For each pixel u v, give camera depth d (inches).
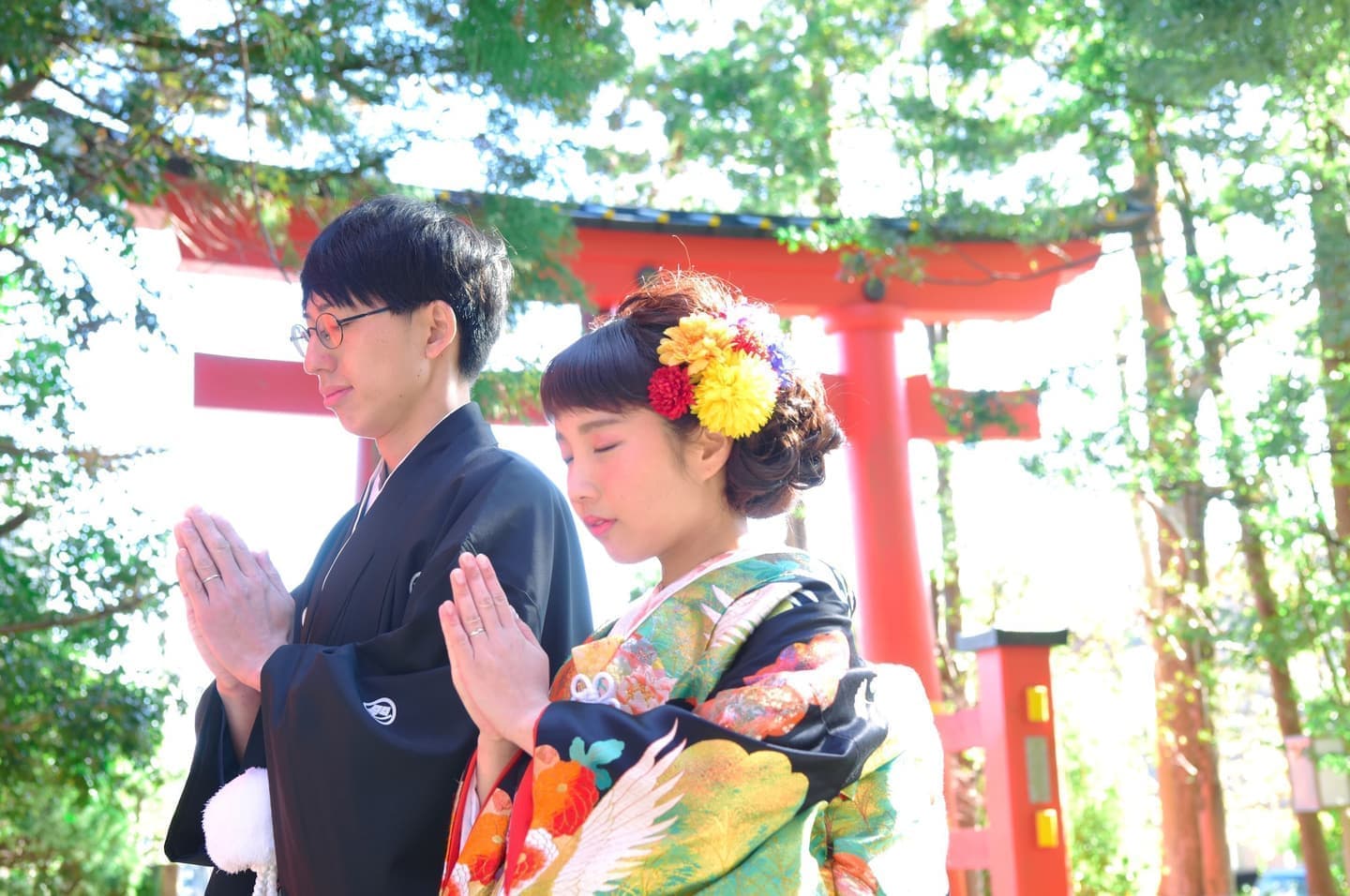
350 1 255.1
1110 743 739.4
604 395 65.7
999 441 482.3
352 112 264.7
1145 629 666.2
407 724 71.0
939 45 445.7
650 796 57.6
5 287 279.6
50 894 415.2
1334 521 533.0
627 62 309.9
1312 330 425.1
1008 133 416.8
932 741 69.7
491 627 65.7
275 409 363.3
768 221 412.5
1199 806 599.2
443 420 83.8
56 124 243.1
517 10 258.2
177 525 80.2
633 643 64.0
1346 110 460.4
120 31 246.7
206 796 82.4
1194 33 376.2
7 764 284.2
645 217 398.9
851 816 65.2
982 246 444.1
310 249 82.4
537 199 275.6
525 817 61.1
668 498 66.6
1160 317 576.4
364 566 80.1
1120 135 434.9
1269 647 488.7
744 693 59.8
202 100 255.6
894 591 414.6
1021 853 241.8
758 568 65.5
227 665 78.0
